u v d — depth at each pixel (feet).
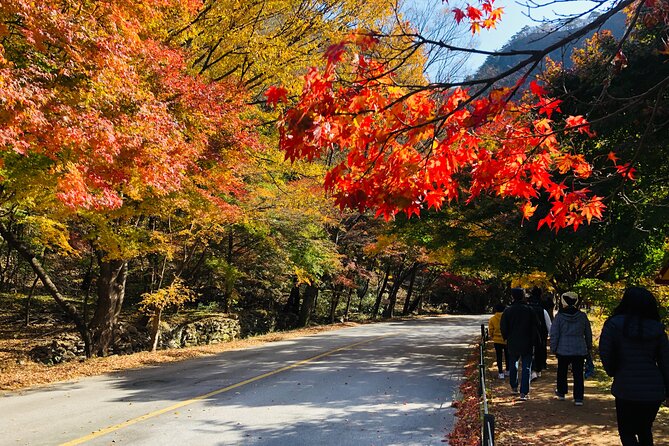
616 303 36.91
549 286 57.41
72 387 33.37
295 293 111.04
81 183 24.85
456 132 10.51
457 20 11.24
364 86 9.77
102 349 51.29
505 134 12.12
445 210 45.68
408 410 25.53
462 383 33.19
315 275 84.48
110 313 52.26
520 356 27.02
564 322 25.21
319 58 42.88
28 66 24.18
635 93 28.12
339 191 11.16
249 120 40.52
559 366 25.89
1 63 22.40
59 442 19.93
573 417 22.62
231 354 51.88
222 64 46.16
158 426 22.39
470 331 80.33
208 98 34.01
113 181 27.96
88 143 24.39
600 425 21.26
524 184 12.53
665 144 26.58
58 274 86.02
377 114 10.03
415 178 10.82
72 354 50.65
